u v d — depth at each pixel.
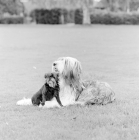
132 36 36.09
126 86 10.64
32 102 7.88
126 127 6.17
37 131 5.93
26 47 25.19
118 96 8.97
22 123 6.46
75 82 7.47
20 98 9.02
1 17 68.44
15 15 73.88
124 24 64.94
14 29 50.31
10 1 71.75
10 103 8.31
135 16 64.75
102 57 18.92
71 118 6.71
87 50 22.83
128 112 7.12
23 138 5.58
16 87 10.67
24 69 14.59
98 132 5.80
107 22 64.75
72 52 21.59
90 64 16.09
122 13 66.00
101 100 7.64
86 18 61.44
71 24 65.38
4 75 13.03
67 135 5.66
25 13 69.12
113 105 7.70
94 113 7.02
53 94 7.41
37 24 66.12
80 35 38.12
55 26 59.38
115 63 16.44
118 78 12.17
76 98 7.66
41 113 7.12
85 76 12.22
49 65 15.79
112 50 22.83
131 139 5.48
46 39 33.06
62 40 31.78
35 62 16.92
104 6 79.44
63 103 7.51
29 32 43.69
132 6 90.12
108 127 6.06
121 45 26.58
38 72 13.73
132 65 15.72
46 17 66.31
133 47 24.88
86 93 7.62
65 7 71.69
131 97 8.88
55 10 66.06
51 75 7.23
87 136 5.62
